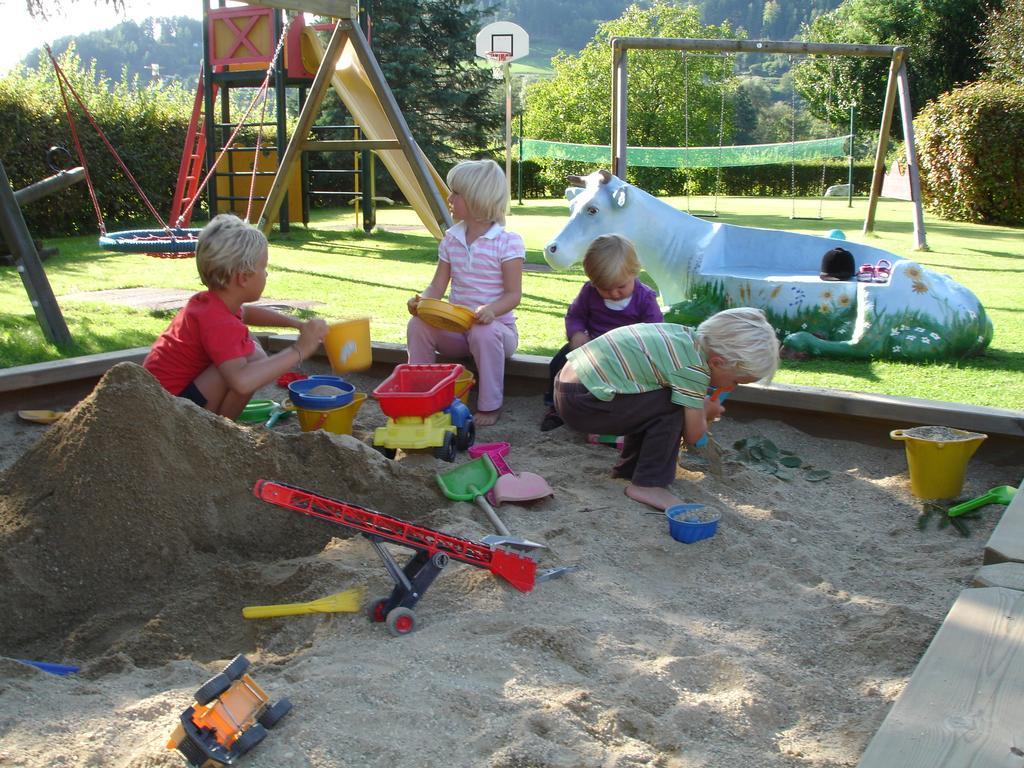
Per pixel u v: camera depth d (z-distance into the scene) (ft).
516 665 6.79
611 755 5.73
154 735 5.74
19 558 8.13
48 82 52.34
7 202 17.76
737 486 11.04
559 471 11.49
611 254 13.17
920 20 110.01
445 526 9.29
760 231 22.54
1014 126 58.08
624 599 8.13
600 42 148.46
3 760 5.34
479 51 83.15
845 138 81.56
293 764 5.48
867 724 6.24
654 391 10.37
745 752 5.95
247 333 11.20
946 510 10.38
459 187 14.58
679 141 131.13
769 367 10.22
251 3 26.53
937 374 17.07
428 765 5.52
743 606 8.14
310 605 7.68
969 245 44.60
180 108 58.44
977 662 6.10
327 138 82.43
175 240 26.99
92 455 8.70
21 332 19.58
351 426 12.53
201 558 8.81
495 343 13.73
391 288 28.02
